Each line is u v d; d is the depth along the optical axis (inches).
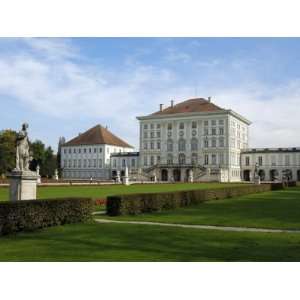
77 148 5132.9
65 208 709.3
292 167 4146.2
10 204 603.8
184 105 4453.7
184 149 4303.6
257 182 2965.1
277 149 4227.4
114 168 4877.0
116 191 1723.7
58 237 578.9
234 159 4247.0
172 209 1029.8
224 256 453.7
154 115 4463.6
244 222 769.6
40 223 656.4
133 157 4739.2
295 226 718.5
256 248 501.0
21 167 834.8
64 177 5182.1
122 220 799.1
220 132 4116.6
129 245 517.0
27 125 850.1
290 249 495.8
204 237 582.2
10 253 467.2
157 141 4466.0
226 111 4072.3
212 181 3823.8
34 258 440.5
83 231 637.3
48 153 4628.4
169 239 562.6
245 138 4690.0
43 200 666.8
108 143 4980.3
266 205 1157.7
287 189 2325.3
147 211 941.2
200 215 890.1
